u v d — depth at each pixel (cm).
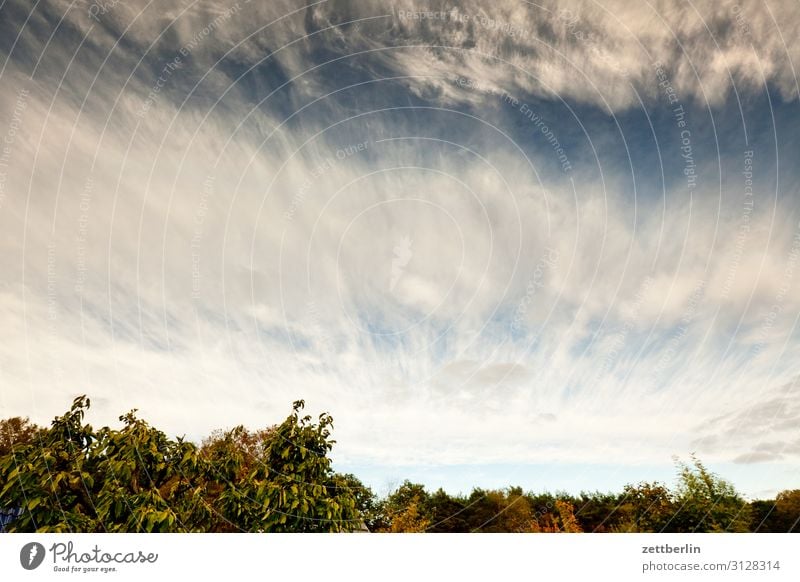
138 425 735
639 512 1041
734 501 986
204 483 750
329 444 797
